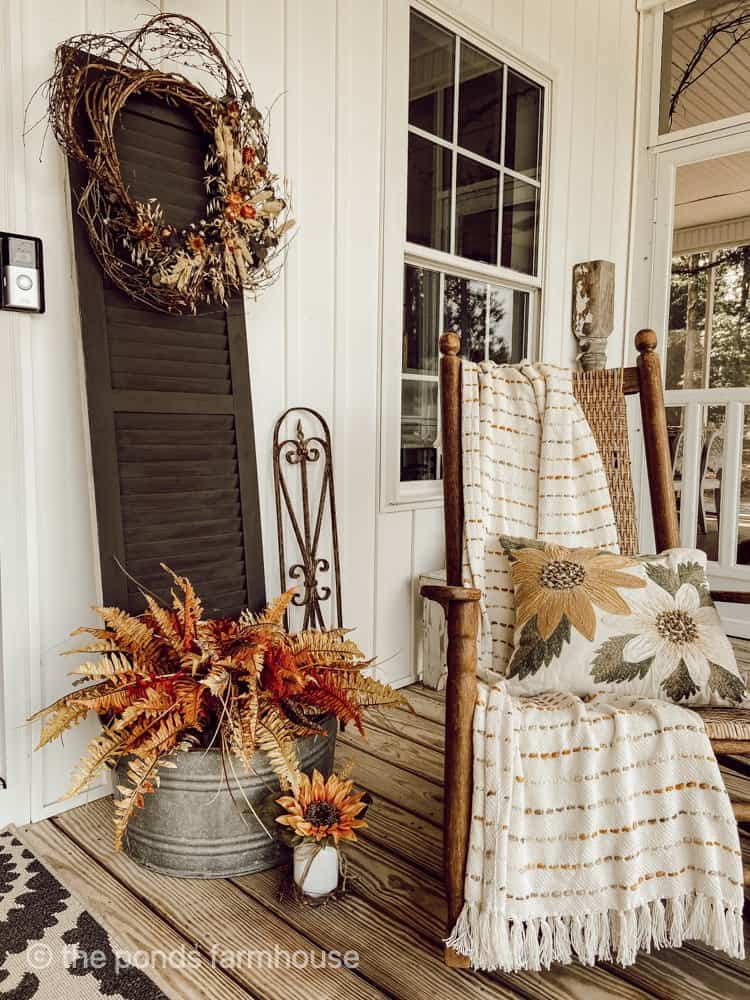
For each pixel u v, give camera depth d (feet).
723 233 11.18
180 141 5.80
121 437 5.51
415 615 8.82
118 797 5.83
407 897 4.77
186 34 5.80
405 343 8.66
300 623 7.38
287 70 6.92
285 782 4.74
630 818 3.95
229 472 6.26
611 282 10.88
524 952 4.02
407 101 8.16
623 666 4.66
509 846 3.96
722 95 11.07
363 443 7.98
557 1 10.09
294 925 4.47
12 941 4.26
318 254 7.35
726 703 4.60
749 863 5.03
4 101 5.13
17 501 5.36
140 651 5.01
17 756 5.48
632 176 12.11
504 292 10.00
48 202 5.42
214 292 5.96
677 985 4.05
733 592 5.16
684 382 11.78
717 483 11.43
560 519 5.95
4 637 5.37
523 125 9.89
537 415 6.12
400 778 6.40
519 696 4.75
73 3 5.44
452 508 5.77
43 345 5.47
